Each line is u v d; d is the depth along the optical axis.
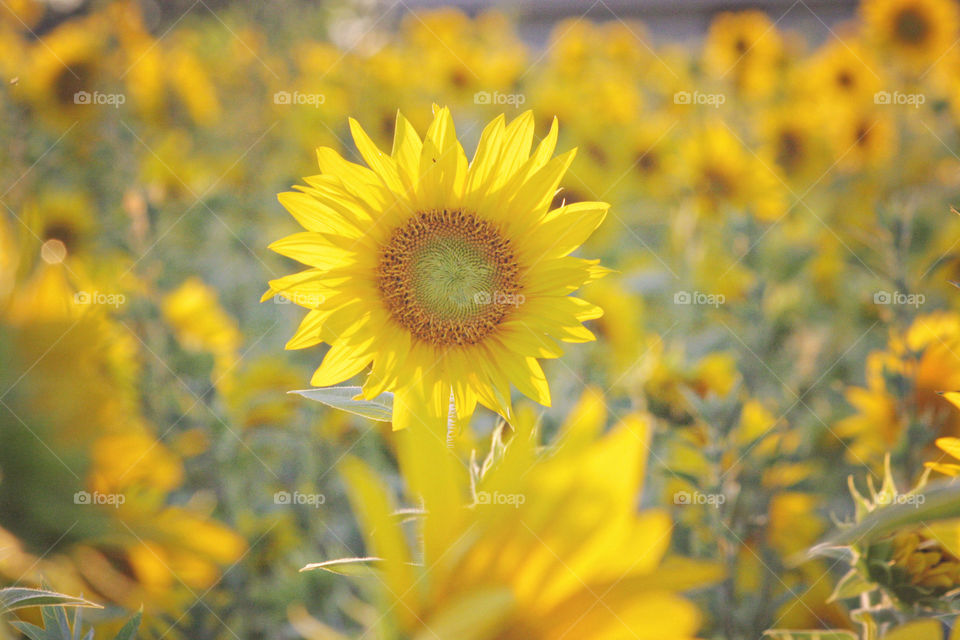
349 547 1.37
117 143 2.54
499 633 0.56
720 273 1.82
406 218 1.13
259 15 3.55
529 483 0.58
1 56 2.68
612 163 2.73
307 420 1.51
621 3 6.10
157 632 1.16
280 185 2.65
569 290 1.14
